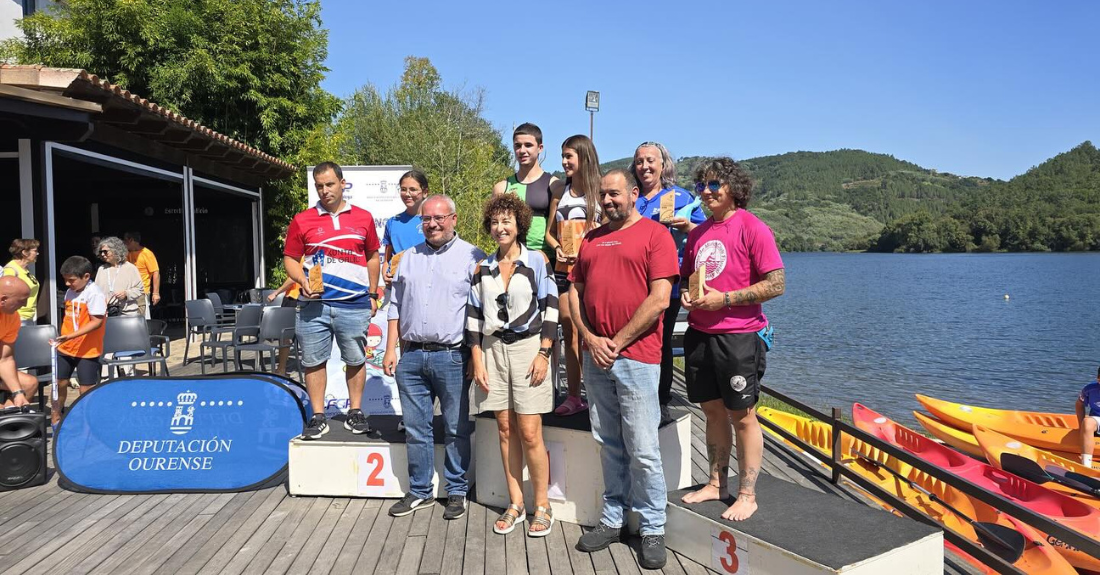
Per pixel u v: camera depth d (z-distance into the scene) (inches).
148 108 291.1
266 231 588.7
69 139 265.3
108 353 258.4
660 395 163.3
